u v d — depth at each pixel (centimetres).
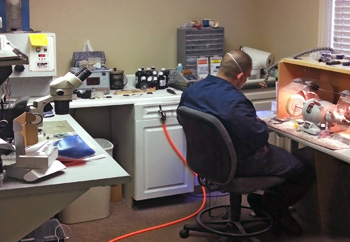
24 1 357
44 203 209
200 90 305
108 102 364
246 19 468
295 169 316
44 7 397
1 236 207
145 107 371
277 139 413
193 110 292
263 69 429
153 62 440
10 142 237
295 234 344
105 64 419
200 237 343
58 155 227
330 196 343
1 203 203
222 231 332
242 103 294
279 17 445
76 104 356
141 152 377
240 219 333
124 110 390
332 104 327
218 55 438
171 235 346
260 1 466
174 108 380
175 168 390
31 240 244
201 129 290
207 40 432
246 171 300
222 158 291
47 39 355
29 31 360
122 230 354
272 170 306
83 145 236
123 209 390
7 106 241
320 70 358
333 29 400
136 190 382
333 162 338
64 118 313
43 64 354
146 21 430
